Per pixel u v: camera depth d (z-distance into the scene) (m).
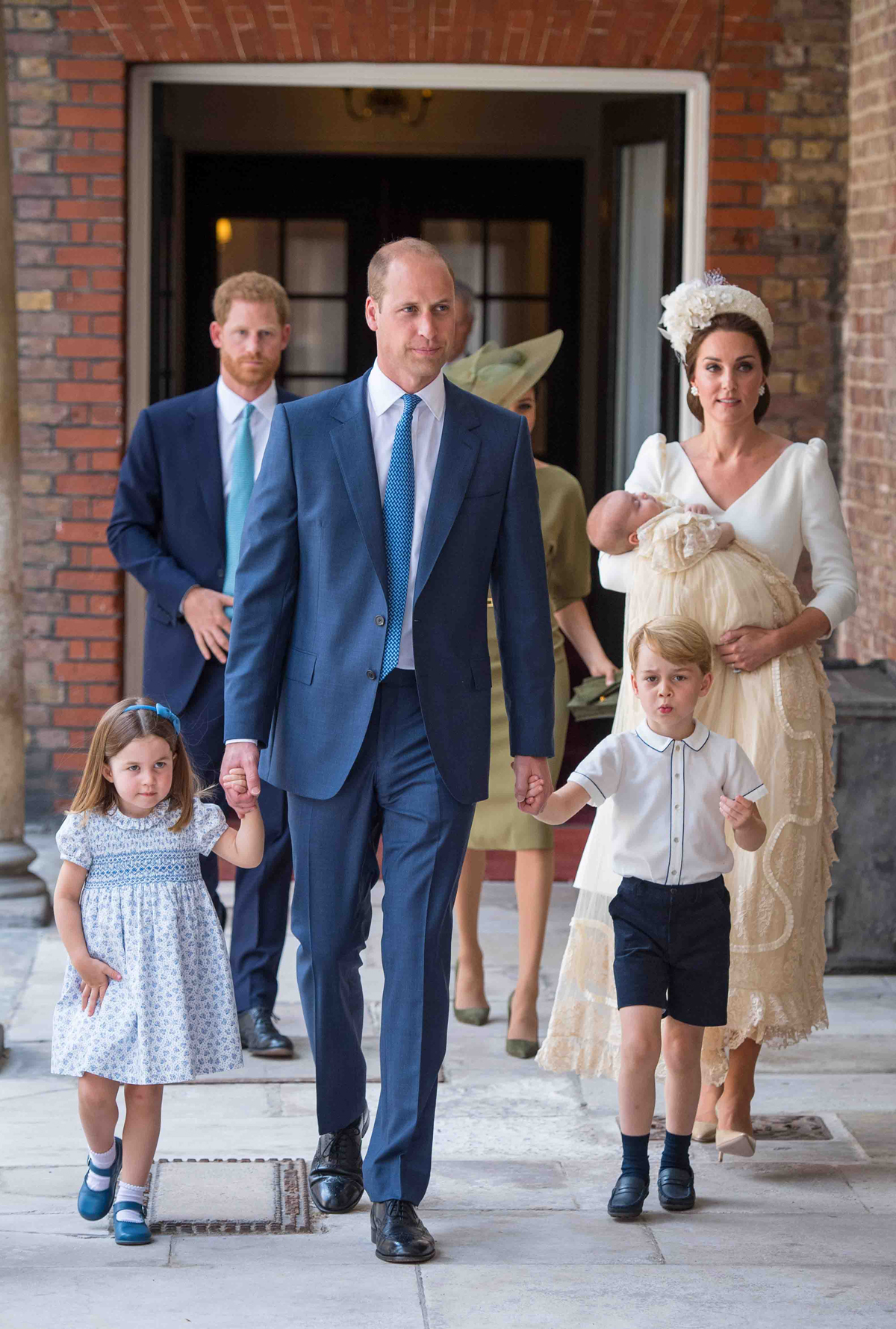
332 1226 7.52
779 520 8.65
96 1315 6.61
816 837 8.38
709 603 8.34
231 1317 6.61
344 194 20.44
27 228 15.04
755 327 8.59
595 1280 7.02
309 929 7.41
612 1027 8.55
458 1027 10.52
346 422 7.33
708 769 7.63
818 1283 7.03
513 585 7.55
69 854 7.25
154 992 7.20
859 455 15.12
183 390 20.28
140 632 15.50
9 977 11.33
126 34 14.76
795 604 8.58
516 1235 7.49
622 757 7.65
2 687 12.74
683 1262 7.22
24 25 14.80
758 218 15.34
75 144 14.94
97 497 15.27
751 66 15.11
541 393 21.03
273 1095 9.27
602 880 8.55
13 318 12.65
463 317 11.62
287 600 7.43
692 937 7.62
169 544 10.23
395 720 7.27
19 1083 9.35
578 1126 8.91
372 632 7.21
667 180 15.59
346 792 7.29
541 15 14.80
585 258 20.50
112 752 7.19
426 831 7.21
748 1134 8.36
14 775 12.84
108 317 15.12
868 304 14.82
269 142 19.98
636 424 16.89
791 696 8.33
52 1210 7.67
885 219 14.28
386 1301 6.77
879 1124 8.97
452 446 7.32
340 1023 7.51
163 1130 8.70
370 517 7.23
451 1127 8.86
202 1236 7.40
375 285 7.26
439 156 20.33
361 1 14.72
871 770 11.58
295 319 20.66
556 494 10.46
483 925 12.91
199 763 10.09
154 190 15.27
